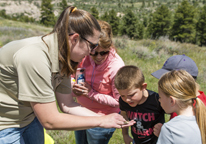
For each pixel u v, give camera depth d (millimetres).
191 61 2092
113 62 2279
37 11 149750
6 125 1772
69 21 1504
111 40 2197
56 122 1549
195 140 1493
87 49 1605
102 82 2381
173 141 1513
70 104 2070
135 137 2246
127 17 60438
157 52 10508
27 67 1411
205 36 48188
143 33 61844
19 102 1699
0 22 29422
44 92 1467
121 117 1832
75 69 1835
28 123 1926
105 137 2459
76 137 2779
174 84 1595
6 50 1522
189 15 50719
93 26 1549
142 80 1927
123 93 1937
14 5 147625
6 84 1592
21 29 18422
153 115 2035
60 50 1544
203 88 5988
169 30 56594
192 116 1590
